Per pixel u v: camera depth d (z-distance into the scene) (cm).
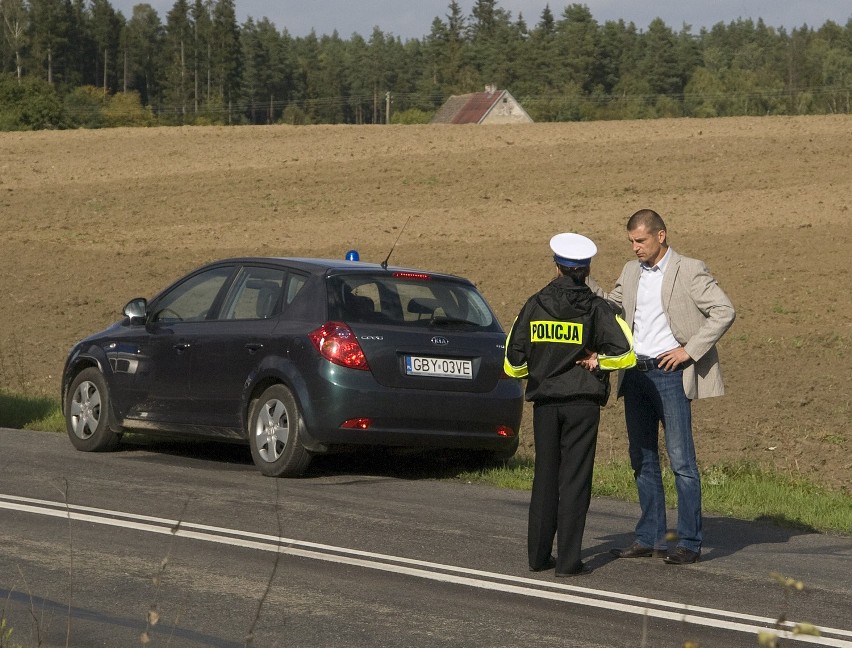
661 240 1009
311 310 1370
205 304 1504
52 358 2766
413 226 5019
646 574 959
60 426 1842
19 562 932
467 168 6500
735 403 2275
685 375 1000
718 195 5519
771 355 2798
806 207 5131
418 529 1091
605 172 6250
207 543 1008
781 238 4522
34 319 3325
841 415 2158
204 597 845
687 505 1008
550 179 6116
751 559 1038
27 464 1408
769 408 2227
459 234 4806
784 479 1530
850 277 3825
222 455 1568
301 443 1341
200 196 5884
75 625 772
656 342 1005
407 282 1418
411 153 7075
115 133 8431
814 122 7856
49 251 4566
